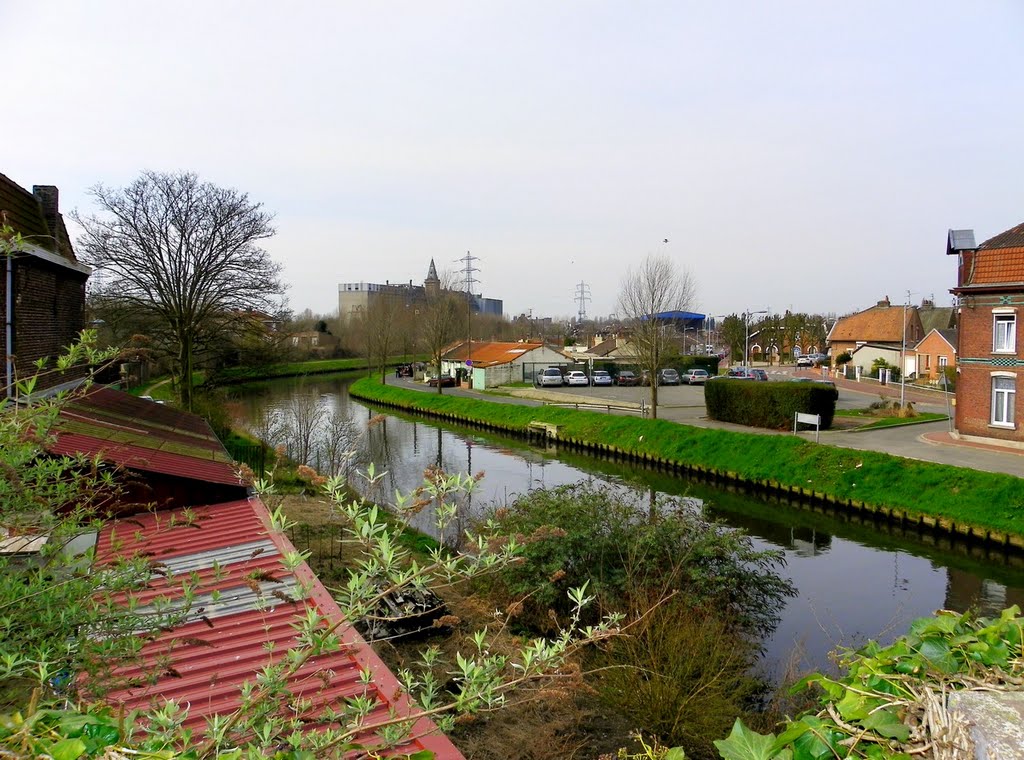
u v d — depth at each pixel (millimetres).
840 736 2404
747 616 11484
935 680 2633
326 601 6547
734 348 75188
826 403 29797
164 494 9594
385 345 59719
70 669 3551
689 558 11609
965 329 25375
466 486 3344
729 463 26047
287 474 19609
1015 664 2725
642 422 31766
